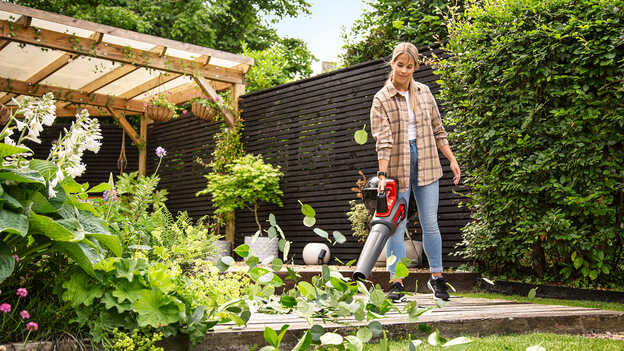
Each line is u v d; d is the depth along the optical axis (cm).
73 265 153
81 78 839
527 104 405
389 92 303
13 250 147
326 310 164
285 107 723
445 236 516
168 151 929
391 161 301
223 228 771
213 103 784
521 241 398
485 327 211
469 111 441
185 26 1255
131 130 962
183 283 171
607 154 358
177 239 250
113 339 143
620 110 350
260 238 617
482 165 425
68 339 138
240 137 775
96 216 167
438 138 320
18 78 830
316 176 668
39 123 156
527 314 224
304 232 671
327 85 673
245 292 189
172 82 873
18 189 140
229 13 1483
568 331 228
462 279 423
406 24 828
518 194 396
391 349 170
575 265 360
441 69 474
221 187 702
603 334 229
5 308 126
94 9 1208
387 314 225
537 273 402
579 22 373
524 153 399
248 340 166
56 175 142
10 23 611
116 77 809
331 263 634
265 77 1084
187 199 877
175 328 151
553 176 382
